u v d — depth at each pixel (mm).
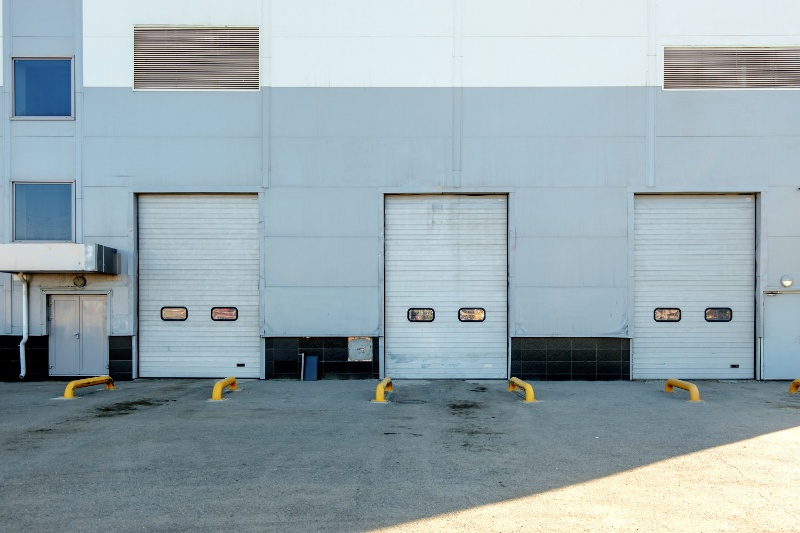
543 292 12648
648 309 12836
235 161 12750
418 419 8562
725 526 4637
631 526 4629
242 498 5211
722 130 12648
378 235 12703
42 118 12789
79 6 12766
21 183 12859
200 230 12922
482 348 12867
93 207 12750
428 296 12883
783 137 12609
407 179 12727
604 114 12648
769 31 12617
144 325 12883
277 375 12656
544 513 4891
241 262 12914
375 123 12727
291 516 4805
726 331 12805
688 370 12781
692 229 12859
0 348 12789
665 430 7875
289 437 7398
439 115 12711
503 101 12703
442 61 12711
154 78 12773
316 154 12734
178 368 12906
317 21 12719
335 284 12695
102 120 12742
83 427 7949
